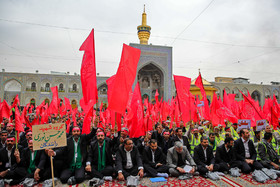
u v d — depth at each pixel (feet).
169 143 19.84
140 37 87.66
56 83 93.71
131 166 16.05
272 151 16.99
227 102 25.61
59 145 13.23
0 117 21.54
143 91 88.53
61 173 14.99
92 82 15.66
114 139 17.28
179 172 15.92
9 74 89.45
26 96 90.48
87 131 16.47
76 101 94.53
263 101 110.83
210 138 19.17
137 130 19.08
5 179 14.65
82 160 15.78
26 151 15.64
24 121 23.26
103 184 14.49
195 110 26.37
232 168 16.72
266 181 14.96
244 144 17.84
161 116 31.32
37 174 14.21
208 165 17.13
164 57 80.94
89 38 16.19
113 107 15.52
